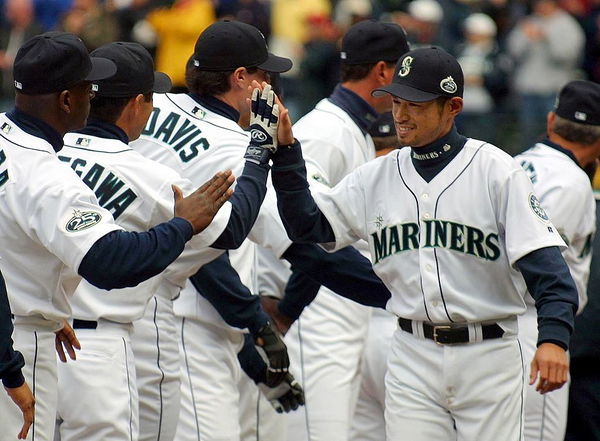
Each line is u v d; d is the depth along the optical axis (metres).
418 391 18.50
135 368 19.67
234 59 20.70
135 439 19.00
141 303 19.03
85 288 18.69
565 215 22.80
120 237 16.39
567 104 23.72
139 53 19.05
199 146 20.25
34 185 16.62
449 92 18.02
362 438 24.20
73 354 18.09
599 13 54.44
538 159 23.53
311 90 49.78
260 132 18.39
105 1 48.97
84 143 18.62
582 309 24.53
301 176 18.52
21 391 16.36
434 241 18.17
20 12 47.31
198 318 21.33
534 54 51.75
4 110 45.56
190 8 47.38
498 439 18.30
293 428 23.50
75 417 18.59
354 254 19.95
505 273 18.16
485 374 18.23
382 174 18.73
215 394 21.38
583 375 25.14
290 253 19.86
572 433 25.48
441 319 18.17
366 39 23.34
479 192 18.06
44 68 16.91
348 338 23.62
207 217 17.05
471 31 50.72
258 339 21.34
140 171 18.45
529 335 22.44
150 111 19.25
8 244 16.91
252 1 49.62
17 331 17.22
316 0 53.22
